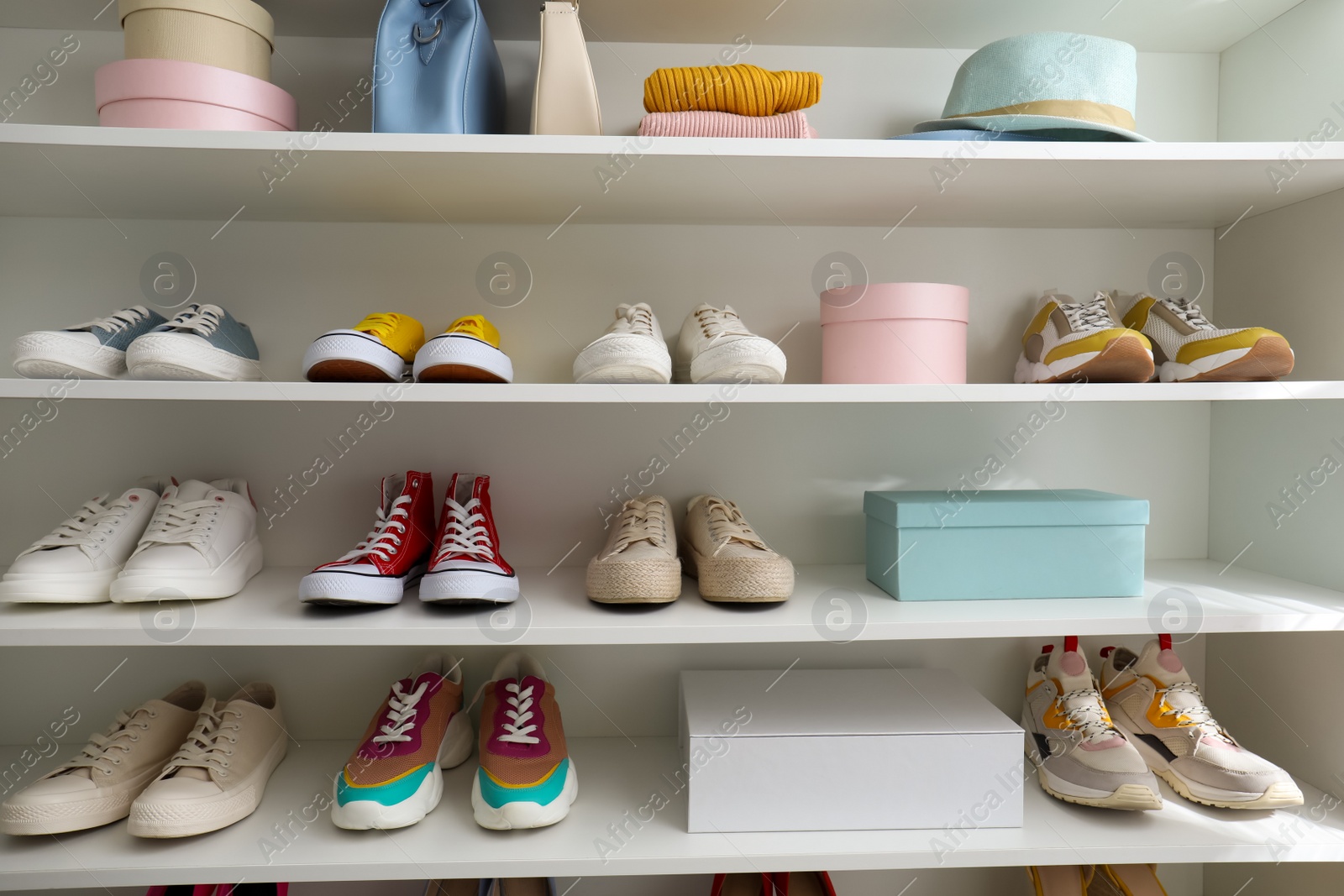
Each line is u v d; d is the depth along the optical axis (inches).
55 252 43.2
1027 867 44.6
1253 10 42.5
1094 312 39.9
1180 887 48.1
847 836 36.3
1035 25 43.9
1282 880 42.5
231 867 33.1
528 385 34.2
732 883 41.7
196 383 33.2
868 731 36.7
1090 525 39.3
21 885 32.5
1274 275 43.2
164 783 35.1
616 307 45.5
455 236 44.9
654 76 37.7
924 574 38.9
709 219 44.6
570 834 36.0
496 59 40.6
